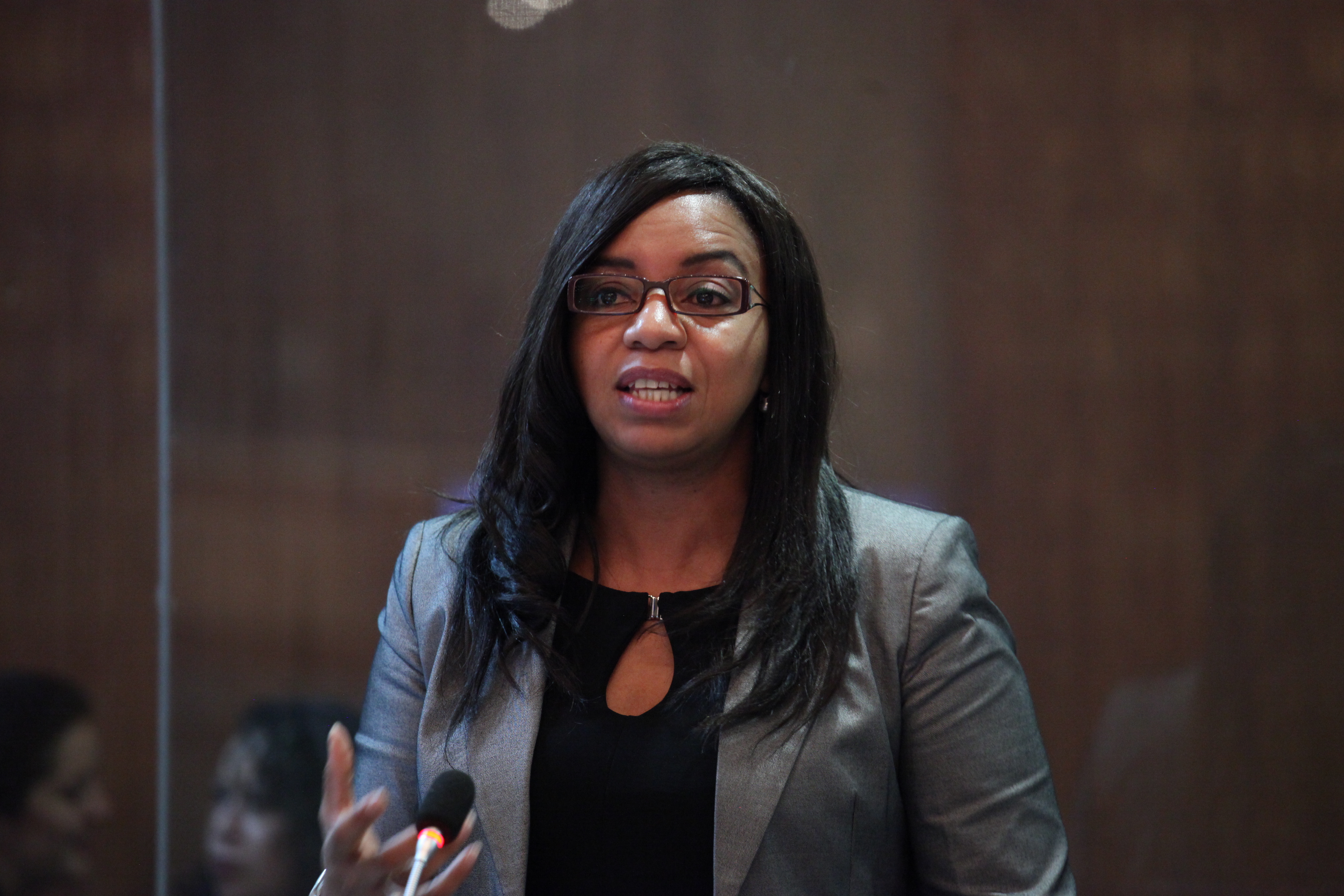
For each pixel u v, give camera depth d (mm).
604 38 6773
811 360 3613
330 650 6797
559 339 3537
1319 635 6102
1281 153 6355
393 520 6840
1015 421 6410
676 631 3432
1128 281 6406
